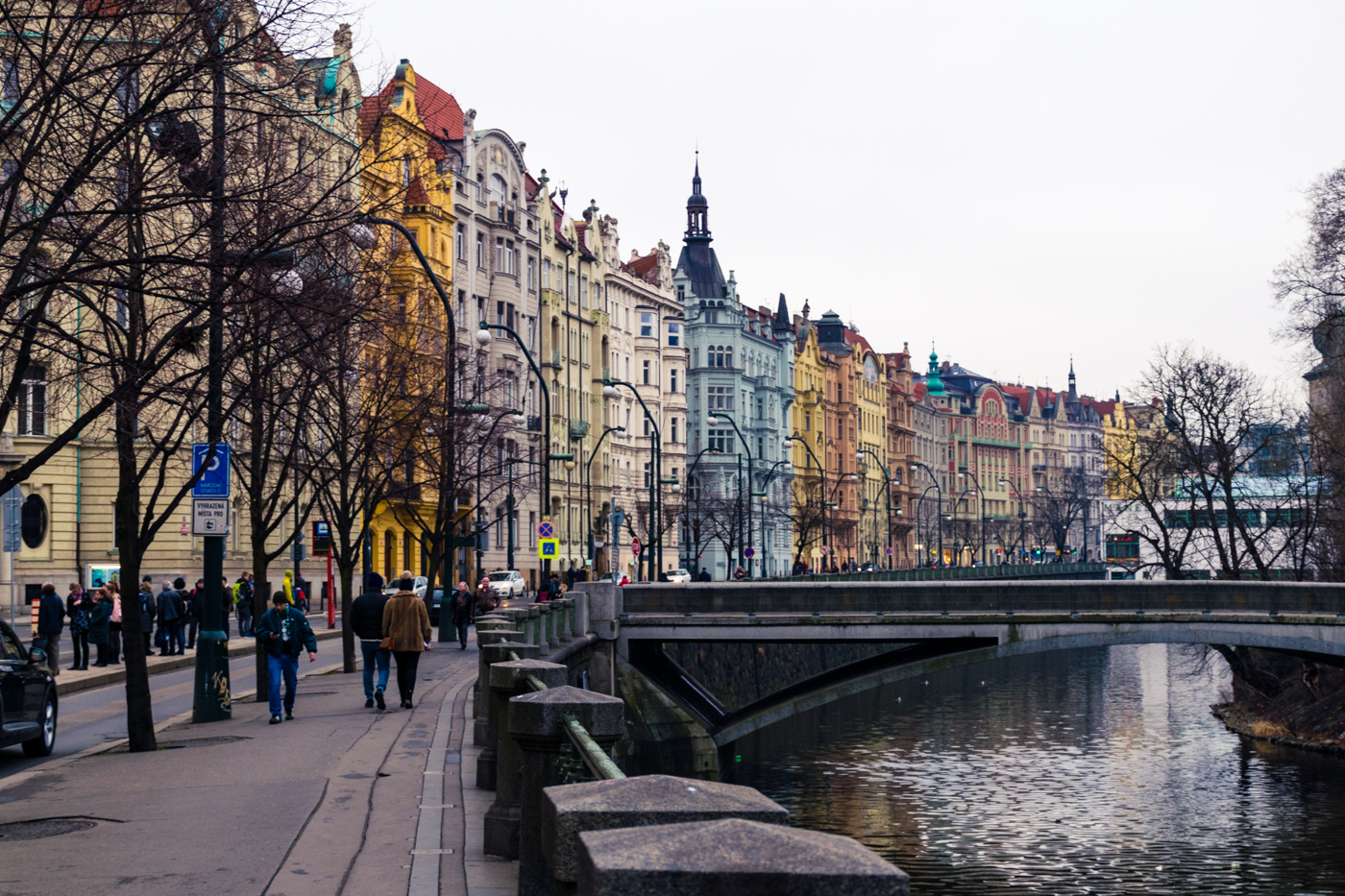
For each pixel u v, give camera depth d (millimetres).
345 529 32094
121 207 12711
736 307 133500
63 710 24969
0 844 11016
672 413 117188
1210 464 64688
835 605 37906
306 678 30109
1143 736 53812
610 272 107188
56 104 13648
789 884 2867
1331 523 57344
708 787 4113
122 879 9477
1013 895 29062
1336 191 44406
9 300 11727
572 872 3949
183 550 56469
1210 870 31156
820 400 154750
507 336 85750
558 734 7422
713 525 111125
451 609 43344
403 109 44750
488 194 85562
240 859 10094
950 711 63438
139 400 16484
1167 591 37250
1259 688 57469
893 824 36312
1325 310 45031
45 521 54562
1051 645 37375
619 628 37844
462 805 12297
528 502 89688
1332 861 32031
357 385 33219
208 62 13031
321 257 18250
